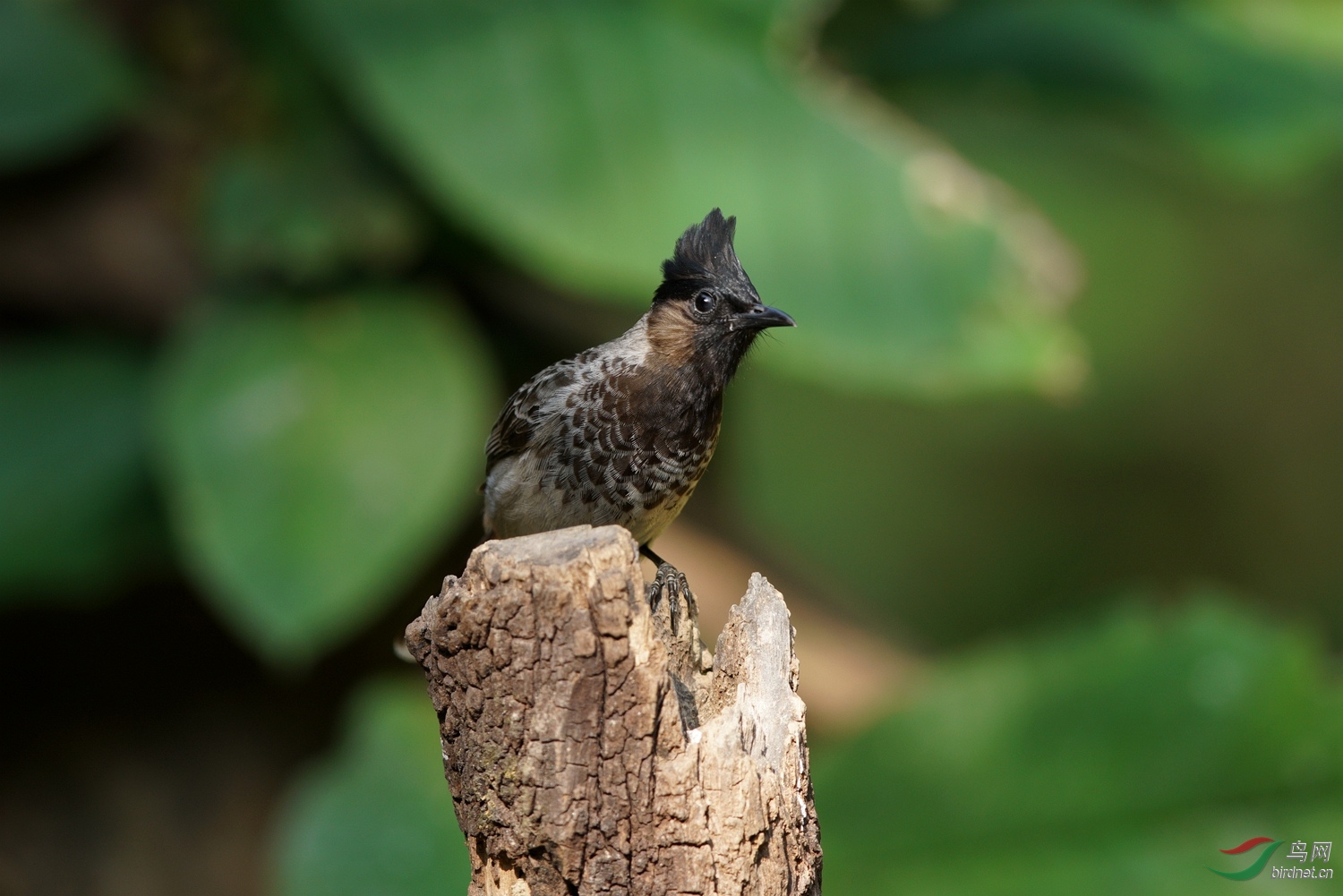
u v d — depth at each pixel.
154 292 12.41
